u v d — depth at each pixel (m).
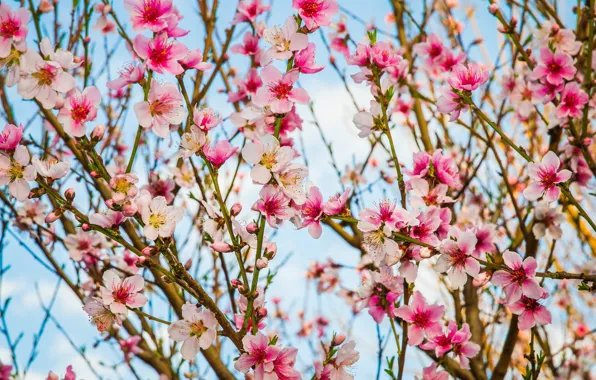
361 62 2.37
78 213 1.91
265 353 1.85
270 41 2.04
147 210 1.89
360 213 2.12
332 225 3.78
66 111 1.96
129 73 2.06
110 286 1.95
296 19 2.06
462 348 2.33
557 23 3.05
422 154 2.36
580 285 2.20
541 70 2.71
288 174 1.98
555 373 3.78
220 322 1.88
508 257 2.18
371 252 2.12
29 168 1.87
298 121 2.72
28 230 3.62
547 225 2.86
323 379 2.03
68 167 1.95
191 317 1.89
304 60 2.04
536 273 2.15
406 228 2.17
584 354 4.16
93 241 3.53
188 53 2.11
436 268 2.18
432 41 3.52
